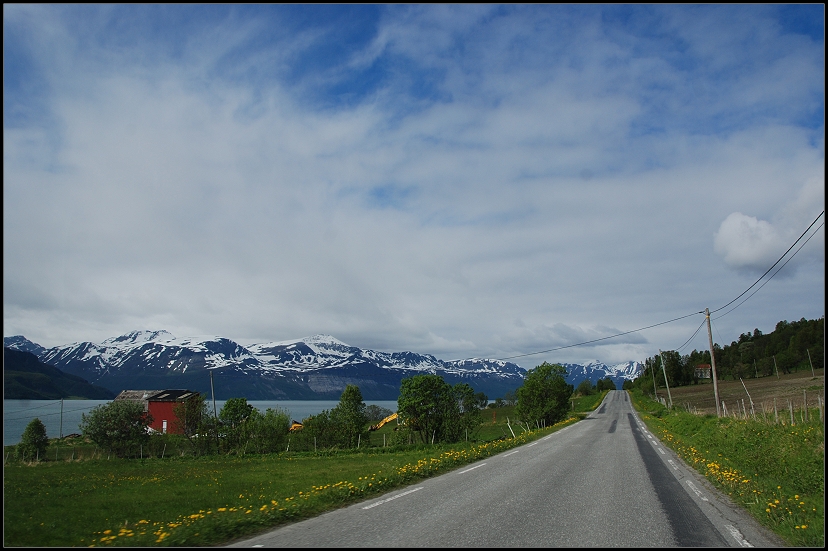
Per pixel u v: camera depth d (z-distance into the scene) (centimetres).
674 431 3675
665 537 781
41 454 5291
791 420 2155
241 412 5419
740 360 15775
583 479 1389
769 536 802
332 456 3988
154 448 5169
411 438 5122
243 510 1103
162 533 796
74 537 944
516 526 830
